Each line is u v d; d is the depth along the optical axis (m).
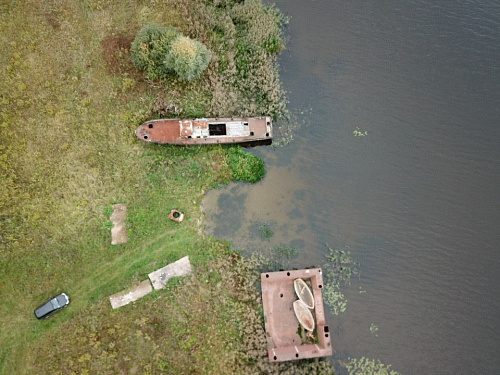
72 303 19.25
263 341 19.28
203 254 20.11
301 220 21.05
